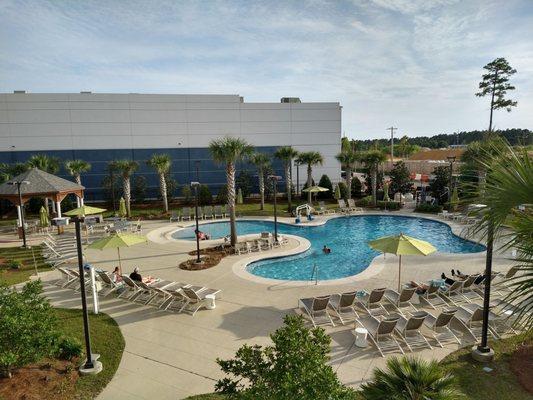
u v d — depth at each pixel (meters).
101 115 39.06
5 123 37.25
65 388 8.06
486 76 46.22
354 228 27.67
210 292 13.22
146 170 40.69
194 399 7.80
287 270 18.17
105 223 28.11
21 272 17.16
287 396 4.98
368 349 9.58
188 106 40.91
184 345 10.12
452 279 13.82
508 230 4.42
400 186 39.03
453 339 9.88
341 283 14.73
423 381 5.62
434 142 150.00
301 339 5.65
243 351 5.80
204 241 22.89
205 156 41.94
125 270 17.28
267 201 40.00
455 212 28.47
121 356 9.58
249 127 42.47
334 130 44.47
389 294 12.66
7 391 7.75
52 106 37.97
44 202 34.44
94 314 12.17
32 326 8.22
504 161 4.45
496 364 8.70
